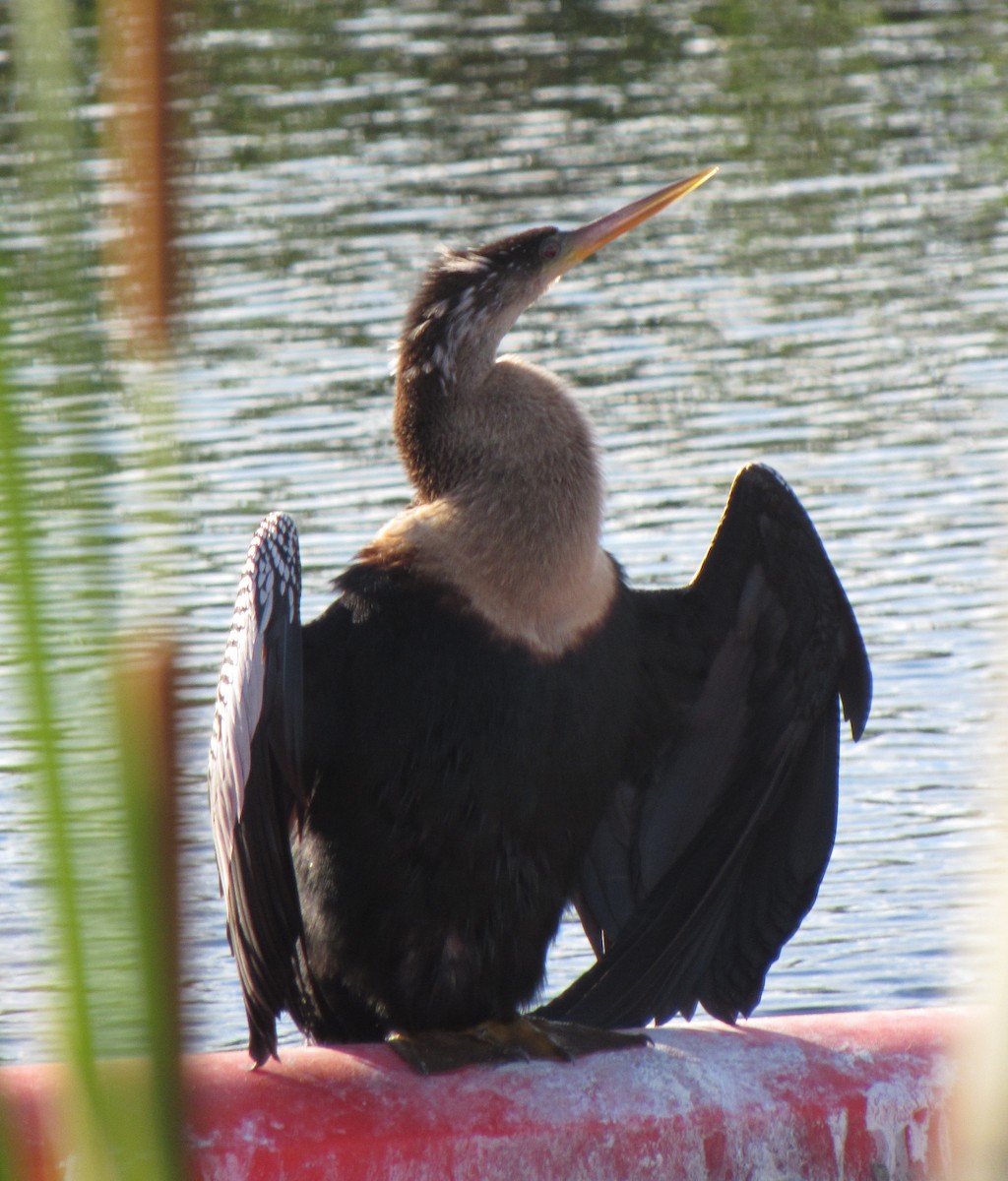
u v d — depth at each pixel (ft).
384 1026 22.98
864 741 42.39
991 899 4.33
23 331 4.39
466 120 105.29
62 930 4.52
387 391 67.97
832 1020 22.15
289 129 103.50
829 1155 20.53
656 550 53.62
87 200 4.44
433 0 128.77
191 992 4.75
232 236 87.04
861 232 86.89
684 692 23.67
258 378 69.51
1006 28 120.37
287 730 19.24
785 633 23.15
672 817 23.82
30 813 5.00
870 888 36.70
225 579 50.98
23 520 4.40
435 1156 19.27
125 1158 4.64
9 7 4.58
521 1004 22.52
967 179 93.81
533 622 21.52
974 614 48.44
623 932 23.11
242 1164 18.84
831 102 107.76
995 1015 4.16
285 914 19.36
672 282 81.30
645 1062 20.81
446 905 21.74
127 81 4.41
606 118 105.70
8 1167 5.59
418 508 22.52
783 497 22.99
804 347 72.69
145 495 4.71
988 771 4.63
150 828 4.54
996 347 71.67
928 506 56.44
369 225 88.02
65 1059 4.59
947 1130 20.94
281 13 122.52
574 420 22.43
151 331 4.52
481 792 21.38
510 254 24.00
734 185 94.84
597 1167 19.80
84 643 4.49
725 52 118.21
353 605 21.63
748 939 23.45
